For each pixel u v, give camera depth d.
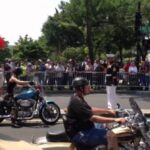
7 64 26.20
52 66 27.30
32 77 26.52
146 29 29.66
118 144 7.93
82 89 8.13
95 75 27.48
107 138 7.91
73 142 8.13
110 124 8.72
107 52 57.94
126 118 8.05
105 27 50.47
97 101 22.73
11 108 15.74
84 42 57.66
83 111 7.98
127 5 49.56
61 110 18.50
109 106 13.12
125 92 27.27
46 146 9.55
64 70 27.30
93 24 48.62
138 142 7.96
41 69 27.22
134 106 8.12
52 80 27.16
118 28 50.38
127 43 53.38
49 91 27.09
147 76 28.02
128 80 27.91
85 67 27.70
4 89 21.25
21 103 15.78
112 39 53.28
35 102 15.91
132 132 7.95
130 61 29.80
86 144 7.98
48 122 15.97
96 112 8.47
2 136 7.99
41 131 14.74
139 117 7.96
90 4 36.12
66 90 27.30
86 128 8.06
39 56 69.88
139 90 27.91
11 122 16.28
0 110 15.74
